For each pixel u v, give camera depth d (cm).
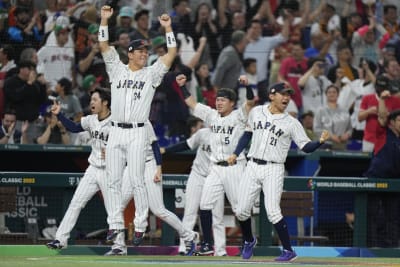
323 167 4366
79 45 4434
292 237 3806
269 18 4906
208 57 4709
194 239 3462
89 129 3300
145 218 3134
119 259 2991
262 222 3697
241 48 4731
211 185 3444
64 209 3616
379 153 3844
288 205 3753
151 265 2481
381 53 4978
